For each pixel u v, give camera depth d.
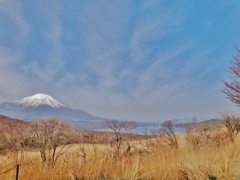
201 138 9.45
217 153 6.61
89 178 5.29
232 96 7.19
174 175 5.38
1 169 4.99
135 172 5.43
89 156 5.98
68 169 5.52
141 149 7.74
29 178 4.91
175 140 8.64
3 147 5.73
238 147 6.92
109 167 5.68
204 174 5.16
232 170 5.24
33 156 5.76
